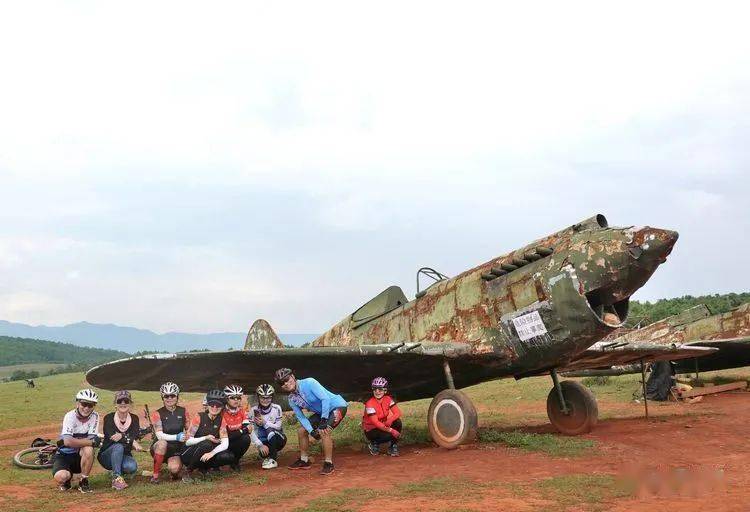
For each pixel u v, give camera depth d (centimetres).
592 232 907
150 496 691
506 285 970
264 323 1628
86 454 764
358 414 1600
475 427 870
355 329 1220
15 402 2369
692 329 1903
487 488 616
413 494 606
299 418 812
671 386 1521
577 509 524
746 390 1683
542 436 921
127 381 934
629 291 892
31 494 753
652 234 848
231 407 820
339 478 731
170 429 794
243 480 757
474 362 973
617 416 1256
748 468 673
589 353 1030
